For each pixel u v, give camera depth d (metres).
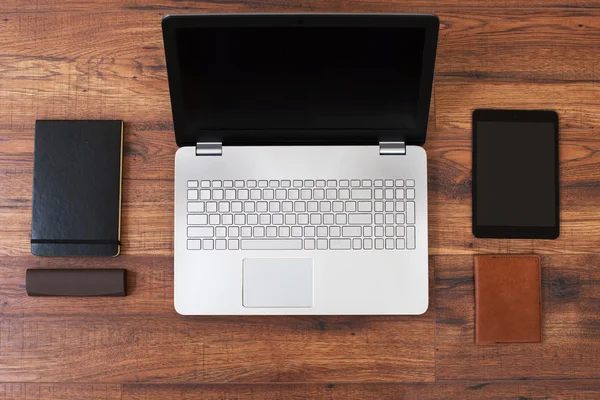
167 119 0.93
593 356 0.90
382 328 0.91
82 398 0.90
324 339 0.91
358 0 0.93
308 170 0.89
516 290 0.90
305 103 0.86
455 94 0.93
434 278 0.91
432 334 0.91
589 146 0.93
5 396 0.90
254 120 0.87
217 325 0.91
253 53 0.82
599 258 0.92
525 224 0.91
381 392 0.90
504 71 0.93
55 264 0.92
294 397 0.90
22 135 0.93
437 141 0.93
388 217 0.89
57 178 0.90
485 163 0.92
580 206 0.92
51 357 0.90
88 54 0.94
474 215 0.91
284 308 0.88
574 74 0.93
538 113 0.92
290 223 0.89
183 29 0.80
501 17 0.94
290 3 0.93
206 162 0.89
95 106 0.93
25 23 0.94
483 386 0.90
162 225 0.92
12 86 0.93
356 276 0.88
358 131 0.88
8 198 0.92
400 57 0.82
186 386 0.90
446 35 0.94
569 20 0.94
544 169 0.91
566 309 0.91
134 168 0.93
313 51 0.82
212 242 0.88
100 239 0.90
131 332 0.91
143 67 0.94
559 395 0.90
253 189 0.89
